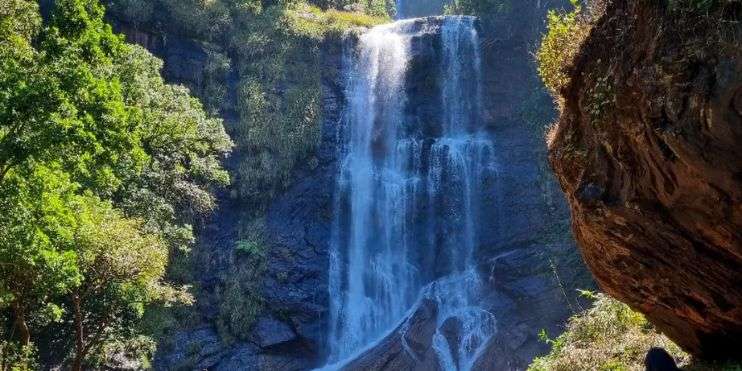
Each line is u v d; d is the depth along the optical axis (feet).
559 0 84.79
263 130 79.41
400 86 89.86
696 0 13.55
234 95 82.33
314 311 73.67
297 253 76.79
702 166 14.06
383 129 89.10
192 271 70.64
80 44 36.52
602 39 18.25
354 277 80.23
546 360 33.96
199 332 67.72
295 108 82.43
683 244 17.25
